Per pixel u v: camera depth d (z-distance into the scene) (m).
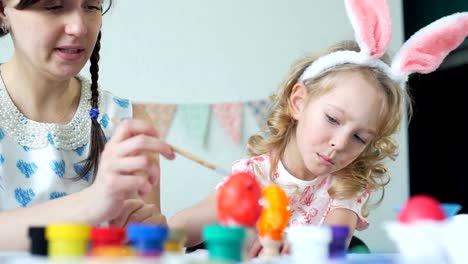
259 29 2.88
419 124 3.20
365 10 1.48
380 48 1.49
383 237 2.91
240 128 2.76
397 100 1.53
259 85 2.85
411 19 3.22
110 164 1.04
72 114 1.50
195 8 2.82
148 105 2.72
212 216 1.49
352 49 1.59
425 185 3.20
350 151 1.46
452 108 3.11
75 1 1.23
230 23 2.85
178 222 1.48
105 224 1.32
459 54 3.02
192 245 1.50
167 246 0.84
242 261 0.74
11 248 1.10
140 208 1.25
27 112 1.45
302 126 1.51
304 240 0.76
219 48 2.84
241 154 2.76
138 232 0.74
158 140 1.04
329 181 1.63
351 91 1.45
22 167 1.42
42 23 1.22
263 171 1.61
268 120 1.67
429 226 0.73
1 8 1.30
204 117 2.75
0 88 1.44
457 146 3.10
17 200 1.41
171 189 2.74
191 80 2.80
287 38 2.90
